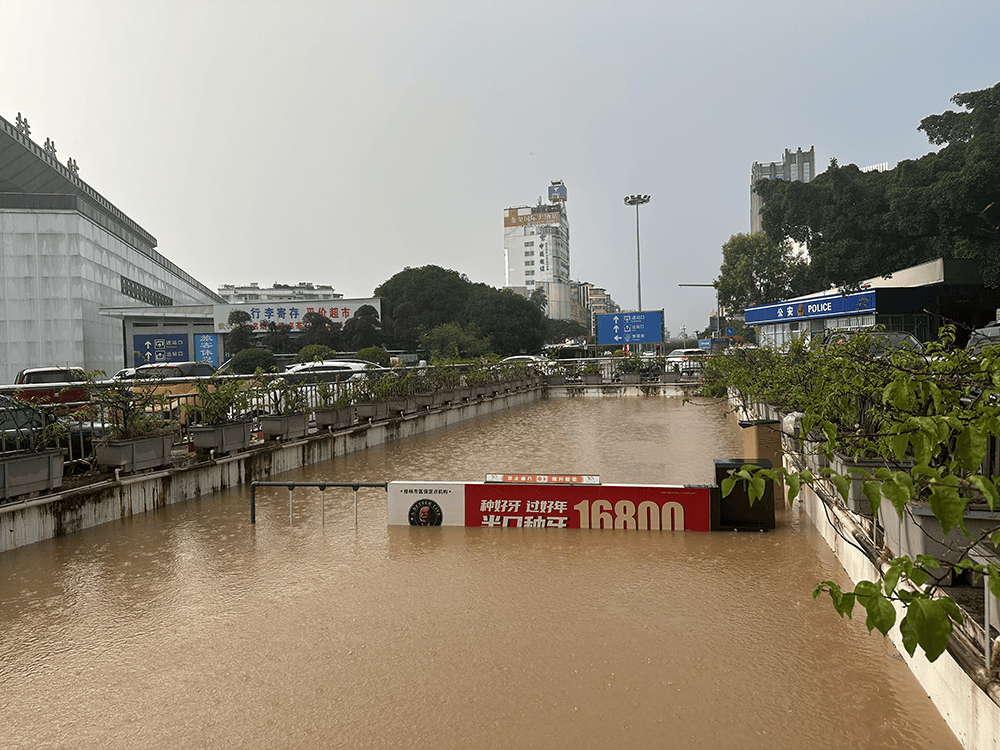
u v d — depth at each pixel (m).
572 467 11.47
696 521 7.33
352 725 3.60
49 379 16.25
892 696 3.78
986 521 4.27
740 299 49.91
